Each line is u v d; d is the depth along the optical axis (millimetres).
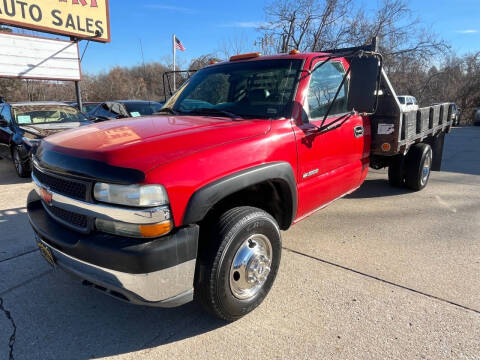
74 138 2588
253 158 2590
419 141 6117
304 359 2303
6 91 28984
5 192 6133
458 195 5918
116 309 2877
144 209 2021
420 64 20734
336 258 3662
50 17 10102
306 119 3229
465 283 3174
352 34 16984
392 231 4363
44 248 2561
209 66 4117
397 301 2904
